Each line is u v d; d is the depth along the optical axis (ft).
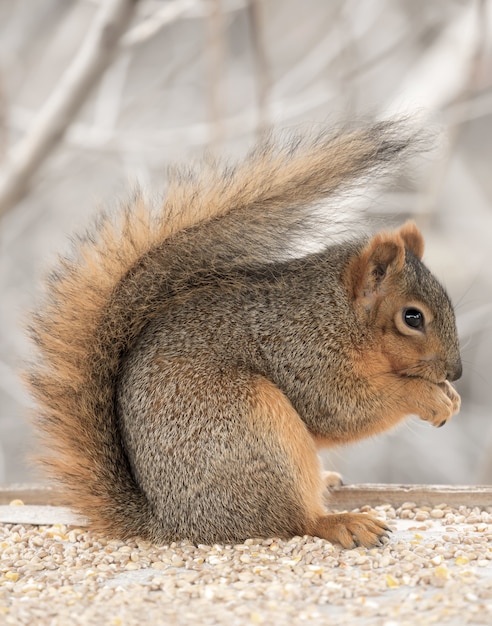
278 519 14.51
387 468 17.13
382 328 14.67
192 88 20.15
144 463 14.55
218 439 14.51
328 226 14.66
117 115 17.39
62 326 14.67
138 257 14.67
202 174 14.71
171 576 14.34
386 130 14.61
